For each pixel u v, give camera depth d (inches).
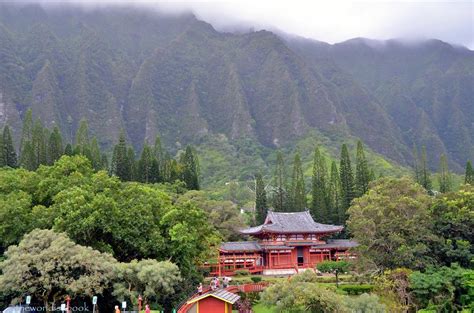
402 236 2206.0
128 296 1742.1
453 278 1959.9
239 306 1974.7
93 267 1729.8
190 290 2018.9
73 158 3043.8
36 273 1684.3
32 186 2605.8
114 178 2657.5
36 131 4537.4
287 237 3186.5
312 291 1519.4
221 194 6378.0
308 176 7396.7
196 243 2241.6
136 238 2126.0
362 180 4138.8
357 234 2267.5
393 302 1827.0
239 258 3078.2
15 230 2130.9
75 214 2026.3
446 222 2284.7
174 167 4598.9
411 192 2468.0
